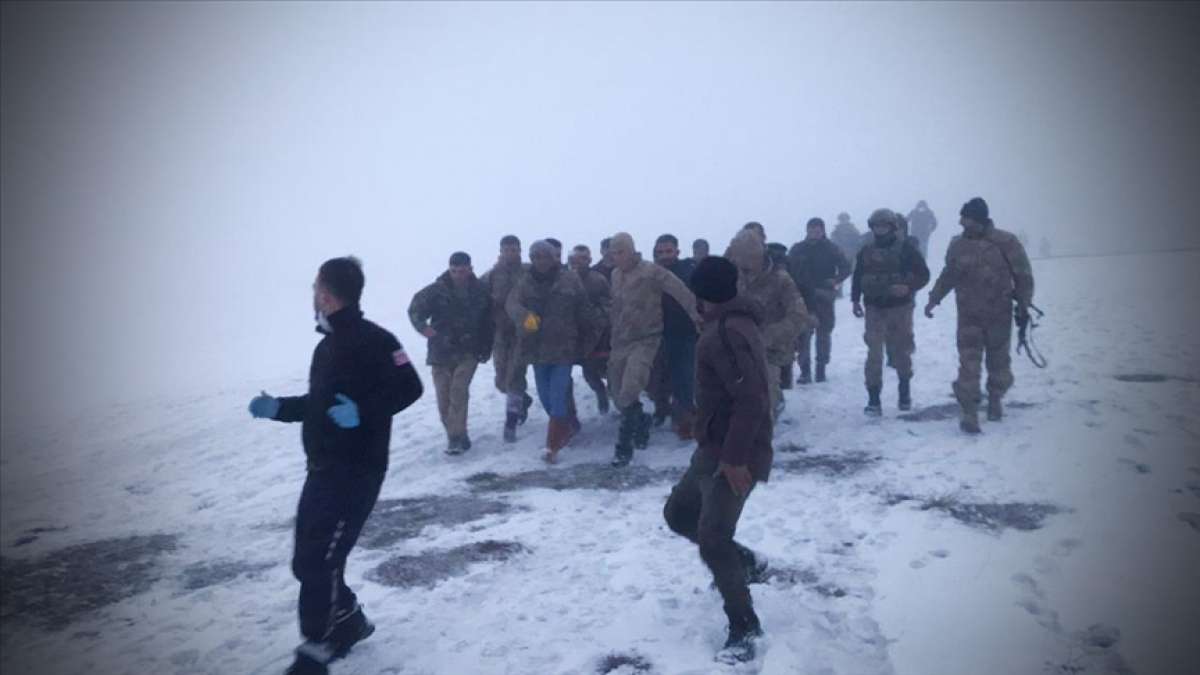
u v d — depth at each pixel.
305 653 3.48
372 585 4.66
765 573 4.35
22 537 6.60
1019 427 6.92
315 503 3.51
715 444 3.65
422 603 4.34
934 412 7.99
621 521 5.52
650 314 7.25
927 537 4.64
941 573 4.14
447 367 8.05
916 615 3.73
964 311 7.04
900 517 5.04
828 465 6.45
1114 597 3.71
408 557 5.10
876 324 8.06
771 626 3.72
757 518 5.27
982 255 6.93
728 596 3.52
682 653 3.57
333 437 3.52
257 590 4.88
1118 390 7.87
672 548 4.90
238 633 4.26
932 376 10.01
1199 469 5.32
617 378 7.29
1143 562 4.02
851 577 4.22
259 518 6.54
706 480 3.65
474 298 8.16
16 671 4.00
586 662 3.55
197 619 4.49
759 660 3.42
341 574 3.65
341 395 3.47
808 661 3.38
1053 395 8.02
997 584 3.96
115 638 4.33
